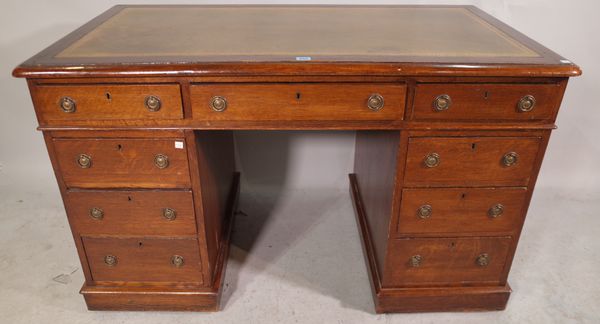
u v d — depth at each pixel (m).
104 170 1.37
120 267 1.57
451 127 1.30
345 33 1.48
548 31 1.98
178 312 1.64
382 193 1.57
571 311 1.66
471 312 1.65
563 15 1.94
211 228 1.59
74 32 1.48
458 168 1.38
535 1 1.92
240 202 2.24
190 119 1.29
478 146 1.34
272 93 1.25
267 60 1.22
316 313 1.65
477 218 1.47
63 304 1.67
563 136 2.21
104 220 1.46
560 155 2.26
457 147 1.34
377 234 1.68
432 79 1.24
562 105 2.14
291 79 1.23
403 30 1.52
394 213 1.46
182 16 1.68
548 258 1.90
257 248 1.95
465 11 1.79
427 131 1.32
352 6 1.85
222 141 1.81
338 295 1.73
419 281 1.60
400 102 1.27
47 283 1.76
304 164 2.26
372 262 1.73
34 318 1.61
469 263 1.57
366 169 1.89
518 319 1.63
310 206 2.22
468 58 1.25
